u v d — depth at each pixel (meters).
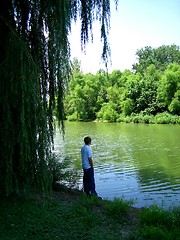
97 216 6.82
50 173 6.84
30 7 6.36
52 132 7.08
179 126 44.75
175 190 12.69
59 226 6.12
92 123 59.84
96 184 13.82
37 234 5.73
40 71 6.71
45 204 7.09
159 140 28.98
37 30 6.50
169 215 6.81
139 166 17.56
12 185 6.50
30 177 6.68
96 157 20.84
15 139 6.15
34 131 6.24
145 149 23.78
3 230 5.75
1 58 6.11
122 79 74.94
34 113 6.13
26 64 5.90
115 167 17.39
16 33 6.06
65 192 8.77
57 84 7.09
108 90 69.00
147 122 55.03
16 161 6.63
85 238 5.70
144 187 13.20
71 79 7.43
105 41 6.88
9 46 5.89
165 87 57.97
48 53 6.62
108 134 36.50
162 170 16.42
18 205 6.77
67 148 25.28
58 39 6.30
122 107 64.25
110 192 12.55
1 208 6.55
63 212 6.81
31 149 6.32
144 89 62.12
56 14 6.07
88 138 8.98
